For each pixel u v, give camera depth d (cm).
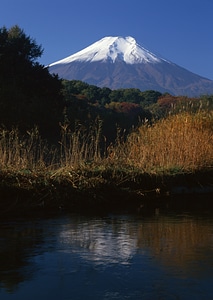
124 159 986
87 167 854
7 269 385
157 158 1011
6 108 2094
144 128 1145
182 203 820
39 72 3198
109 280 357
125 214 686
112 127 2406
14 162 843
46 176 777
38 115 2217
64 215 671
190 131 1109
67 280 357
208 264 401
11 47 3209
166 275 370
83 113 2652
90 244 475
